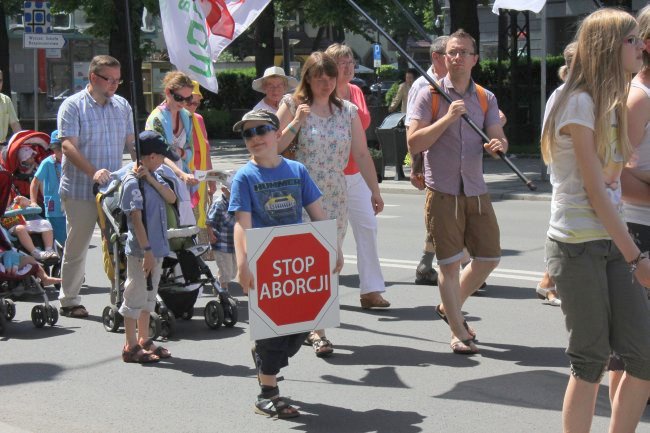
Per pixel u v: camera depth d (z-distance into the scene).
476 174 8.17
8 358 8.65
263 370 6.81
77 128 9.86
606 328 5.21
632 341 5.19
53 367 8.31
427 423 6.63
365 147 8.87
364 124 9.82
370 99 36.34
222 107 44.62
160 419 6.85
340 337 9.10
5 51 44.41
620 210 5.35
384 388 7.46
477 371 7.87
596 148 5.06
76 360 8.54
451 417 6.75
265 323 6.46
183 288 9.69
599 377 5.29
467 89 8.22
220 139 41.94
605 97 5.01
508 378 7.66
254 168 6.66
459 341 8.41
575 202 5.18
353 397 7.25
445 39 9.37
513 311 9.98
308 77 8.57
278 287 6.48
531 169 25.64
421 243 14.78
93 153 9.95
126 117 10.21
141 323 8.51
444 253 8.23
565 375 7.71
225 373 8.03
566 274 5.21
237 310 9.68
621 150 5.18
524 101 32.94
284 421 6.75
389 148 23.53
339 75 9.47
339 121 8.67
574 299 5.20
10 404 7.27
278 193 6.67
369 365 8.12
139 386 7.70
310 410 6.98
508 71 34.06
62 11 41.94
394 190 22.36
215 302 9.66
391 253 13.87
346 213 8.84
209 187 11.95
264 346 6.72
